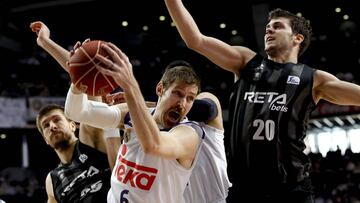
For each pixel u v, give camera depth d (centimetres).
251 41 3553
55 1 3209
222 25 3509
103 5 3316
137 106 481
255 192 671
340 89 672
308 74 686
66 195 801
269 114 675
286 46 710
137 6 3366
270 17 729
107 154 782
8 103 2819
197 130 583
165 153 518
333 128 3538
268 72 693
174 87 565
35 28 709
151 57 3475
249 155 675
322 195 2795
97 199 777
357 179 2806
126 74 478
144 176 564
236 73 720
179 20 652
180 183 575
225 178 650
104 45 504
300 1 3269
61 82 3058
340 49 3441
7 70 3094
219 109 652
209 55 696
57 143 809
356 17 3453
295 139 675
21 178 2998
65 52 689
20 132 2981
